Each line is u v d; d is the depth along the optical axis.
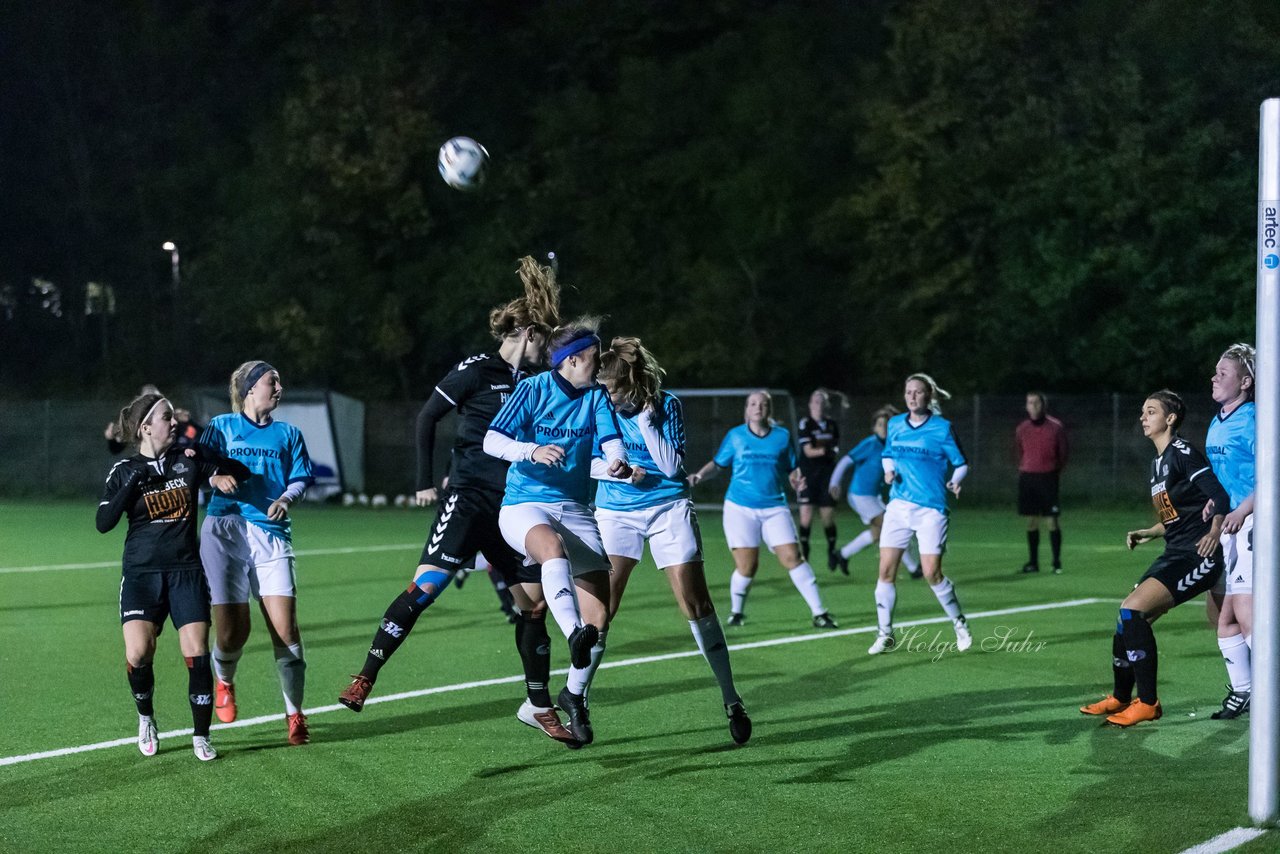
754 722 8.81
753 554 13.42
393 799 6.95
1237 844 6.01
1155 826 6.33
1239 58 33.25
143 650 7.78
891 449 11.86
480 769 7.58
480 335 42.50
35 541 24.55
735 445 13.41
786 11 43.72
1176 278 33.41
